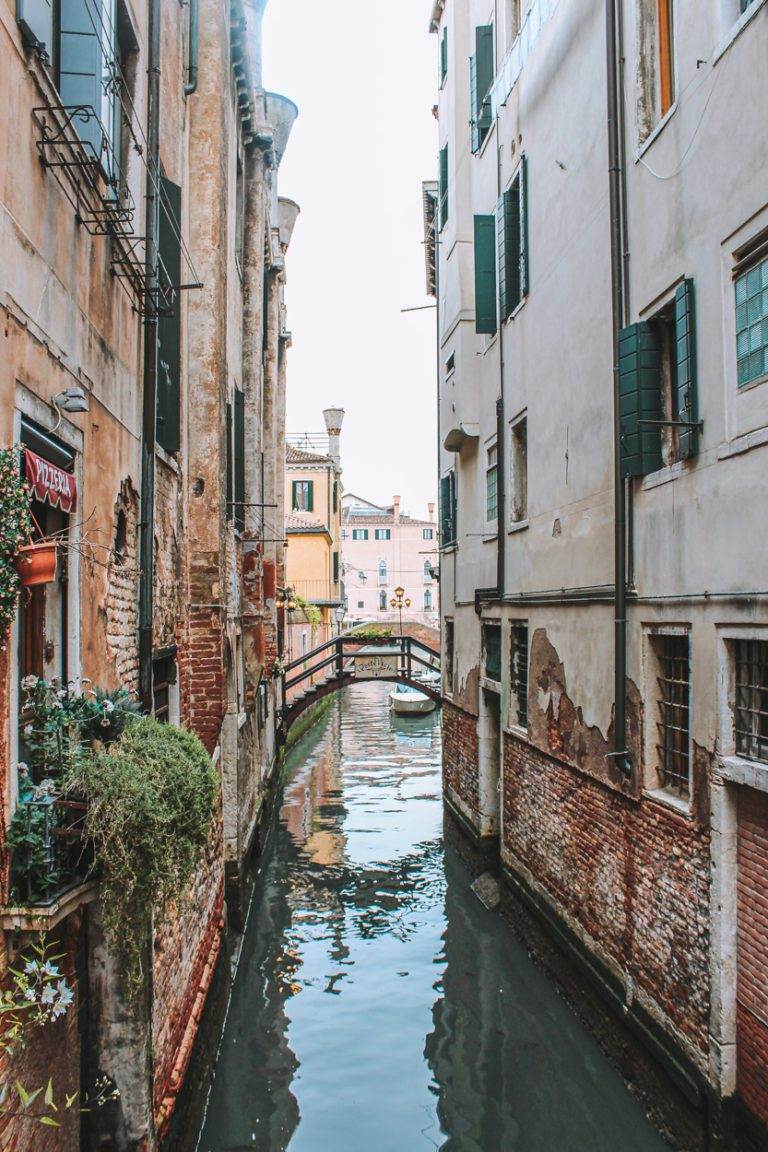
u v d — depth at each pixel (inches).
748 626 200.2
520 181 386.6
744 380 204.5
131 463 227.6
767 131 191.9
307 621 1289.4
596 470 298.8
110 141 181.2
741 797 208.5
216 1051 291.3
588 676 304.2
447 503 590.9
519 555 400.8
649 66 260.5
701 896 220.4
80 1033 180.7
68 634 171.2
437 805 666.8
